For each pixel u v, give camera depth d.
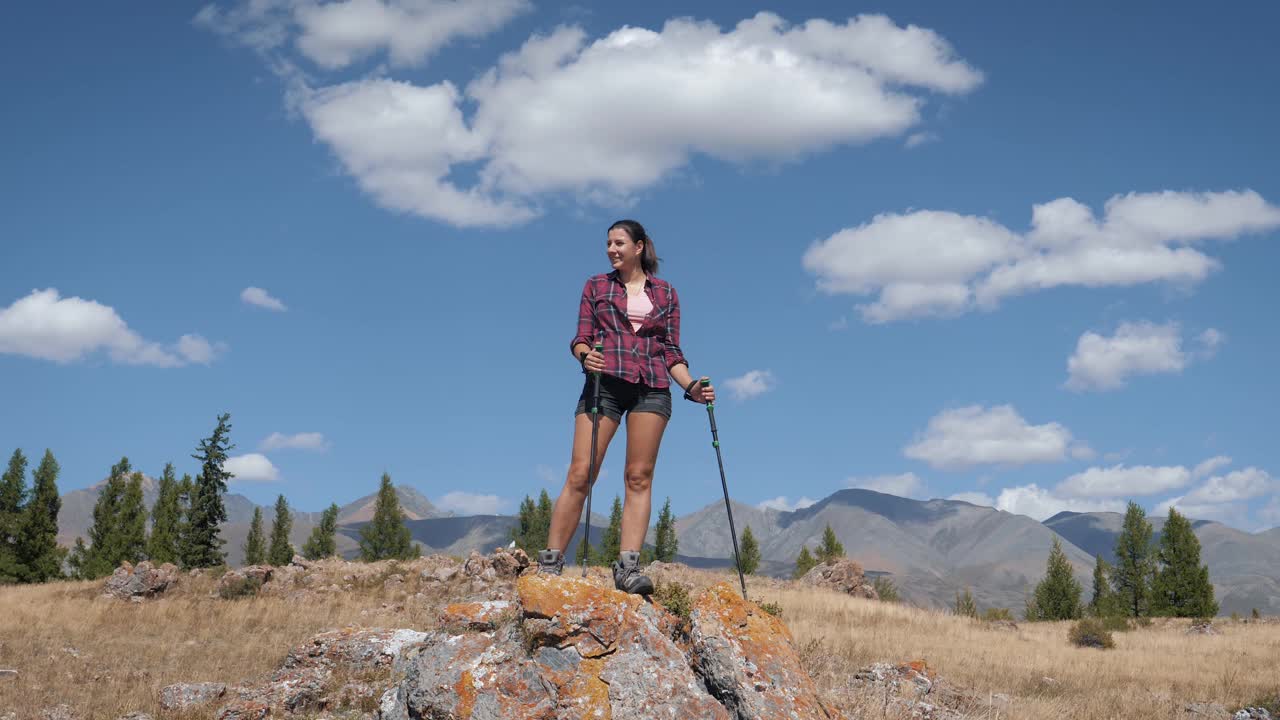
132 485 63.34
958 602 47.91
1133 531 62.00
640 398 6.57
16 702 13.02
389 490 68.94
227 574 31.94
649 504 6.75
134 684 14.58
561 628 5.97
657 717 5.73
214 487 62.56
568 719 5.71
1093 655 25.56
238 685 13.09
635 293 6.70
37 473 60.66
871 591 44.53
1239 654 26.67
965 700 13.10
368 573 32.28
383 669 11.33
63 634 21.83
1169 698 17.08
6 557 58.03
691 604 6.97
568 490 6.48
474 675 5.94
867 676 13.91
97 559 61.09
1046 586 64.94
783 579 47.34
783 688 6.16
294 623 24.64
